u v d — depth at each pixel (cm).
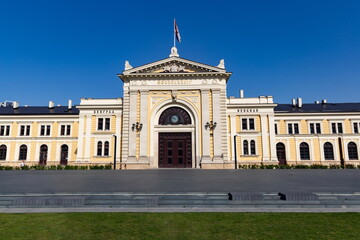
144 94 4325
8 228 877
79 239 776
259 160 4559
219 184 1847
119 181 2061
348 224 916
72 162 5012
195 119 4262
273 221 956
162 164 4247
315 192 1398
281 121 5206
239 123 4709
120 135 4638
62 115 5172
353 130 5088
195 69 4362
